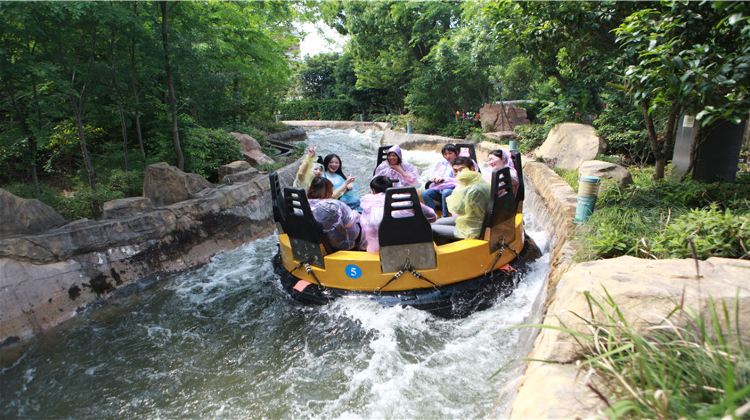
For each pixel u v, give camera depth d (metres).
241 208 6.41
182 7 6.94
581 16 5.00
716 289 1.88
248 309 4.18
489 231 3.89
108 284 4.40
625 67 4.74
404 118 19.64
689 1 3.52
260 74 11.67
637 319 1.77
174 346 3.58
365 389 2.92
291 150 12.73
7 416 2.81
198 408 2.83
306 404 2.82
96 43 5.81
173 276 5.02
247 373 3.19
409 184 5.16
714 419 1.10
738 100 3.19
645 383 1.45
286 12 10.35
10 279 3.66
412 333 3.48
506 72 14.21
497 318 3.65
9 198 4.15
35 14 4.50
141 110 7.07
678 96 3.46
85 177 6.79
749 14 2.71
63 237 4.17
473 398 2.74
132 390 3.03
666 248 2.94
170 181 5.77
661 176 5.44
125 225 4.74
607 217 3.84
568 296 2.11
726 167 4.93
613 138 7.69
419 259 3.65
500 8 5.89
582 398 1.51
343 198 5.20
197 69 7.02
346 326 3.61
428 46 19.62
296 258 4.18
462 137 15.28
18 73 4.81
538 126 11.56
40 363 3.36
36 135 5.44
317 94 35.66
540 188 6.80
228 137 8.94
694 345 1.47
